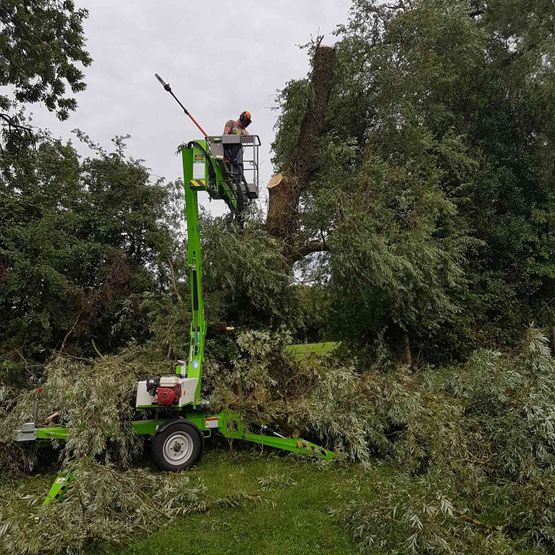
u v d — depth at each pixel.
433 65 10.80
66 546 3.68
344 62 11.16
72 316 8.82
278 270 8.20
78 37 13.56
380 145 10.62
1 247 8.89
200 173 5.89
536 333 6.24
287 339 7.14
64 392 5.69
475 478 4.60
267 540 3.99
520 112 14.04
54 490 4.38
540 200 13.55
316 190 10.14
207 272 7.51
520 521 4.21
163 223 10.26
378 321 9.28
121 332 9.48
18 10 12.06
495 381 5.73
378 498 4.23
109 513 4.13
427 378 6.66
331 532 4.12
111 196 10.30
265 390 6.30
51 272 8.44
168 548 3.86
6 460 5.35
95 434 5.05
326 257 9.20
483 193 12.40
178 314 7.60
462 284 11.02
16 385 7.38
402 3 11.86
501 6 15.66
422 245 8.59
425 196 9.31
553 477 4.39
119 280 9.23
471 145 13.32
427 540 3.64
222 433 5.89
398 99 10.77
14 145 13.52
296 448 5.81
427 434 5.25
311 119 10.60
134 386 5.88
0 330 8.61
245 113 7.89
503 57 15.54
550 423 5.02
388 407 5.98
